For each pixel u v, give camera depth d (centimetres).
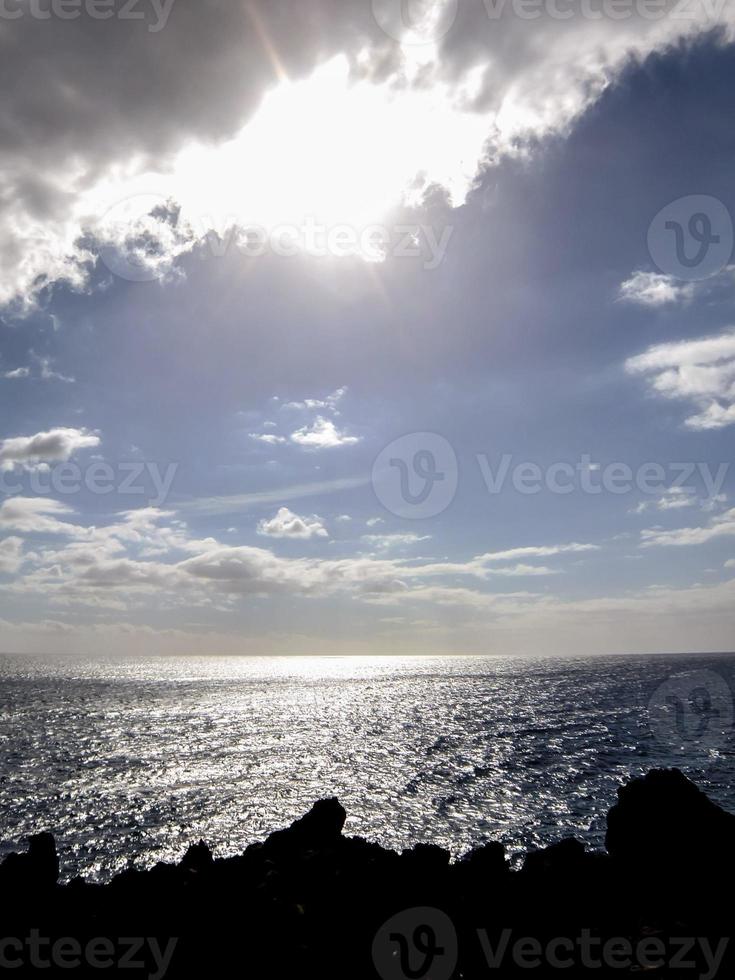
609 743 6894
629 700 12538
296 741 7256
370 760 5972
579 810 4012
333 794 4544
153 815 3975
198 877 1423
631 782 1650
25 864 1379
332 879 1432
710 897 1348
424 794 4500
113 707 11219
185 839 3512
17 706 10975
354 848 1605
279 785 4847
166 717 9731
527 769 5428
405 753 6384
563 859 1513
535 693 14462
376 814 3947
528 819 3809
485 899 1391
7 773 5250
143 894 1346
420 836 3472
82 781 4972
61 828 3684
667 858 1464
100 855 3231
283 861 1535
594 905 1353
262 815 3988
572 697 13200
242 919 1255
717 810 1556
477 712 10488
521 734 7731
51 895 1341
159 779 5078
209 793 4572
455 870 1515
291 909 1288
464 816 3894
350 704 12181
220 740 7325
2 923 1230
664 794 1584
